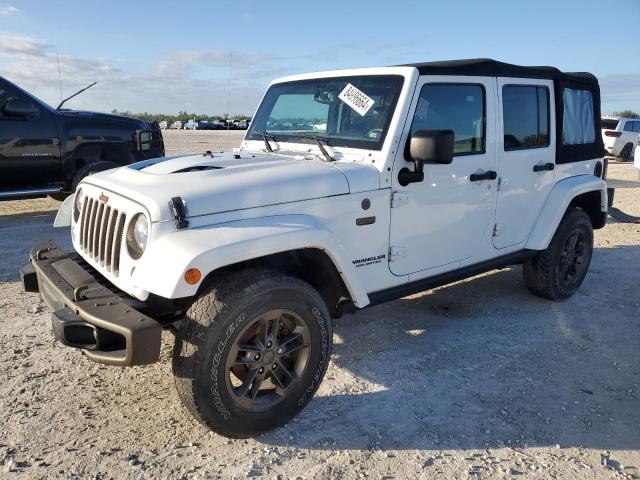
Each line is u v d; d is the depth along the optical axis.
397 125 3.42
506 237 4.44
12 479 2.54
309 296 2.93
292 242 2.81
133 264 2.76
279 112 4.26
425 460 2.76
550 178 4.76
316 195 3.12
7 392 3.30
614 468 2.72
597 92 5.34
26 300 4.82
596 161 5.41
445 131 3.23
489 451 2.84
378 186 3.38
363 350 4.02
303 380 3.02
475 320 4.63
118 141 8.39
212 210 2.77
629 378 3.65
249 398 2.83
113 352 2.57
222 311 2.63
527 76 4.38
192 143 24.31
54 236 7.20
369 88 3.65
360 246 3.38
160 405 3.22
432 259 3.86
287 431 2.99
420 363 3.82
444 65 3.70
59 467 2.63
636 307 4.98
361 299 3.21
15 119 7.44
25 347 3.91
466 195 3.95
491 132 4.09
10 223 8.09
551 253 4.82
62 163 7.90
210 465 2.68
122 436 2.90
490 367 3.78
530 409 3.25
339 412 3.19
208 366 2.62
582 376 3.67
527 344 4.17
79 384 3.43
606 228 8.42
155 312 2.89
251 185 2.93
